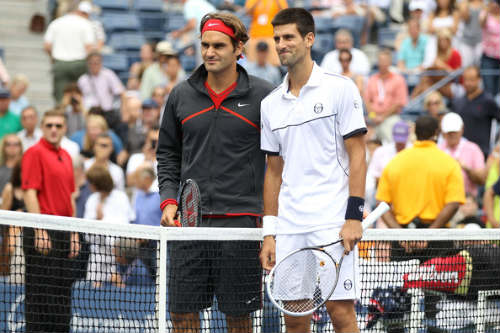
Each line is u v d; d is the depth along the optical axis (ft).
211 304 28.14
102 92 74.13
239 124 27.35
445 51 76.02
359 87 68.74
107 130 60.23
